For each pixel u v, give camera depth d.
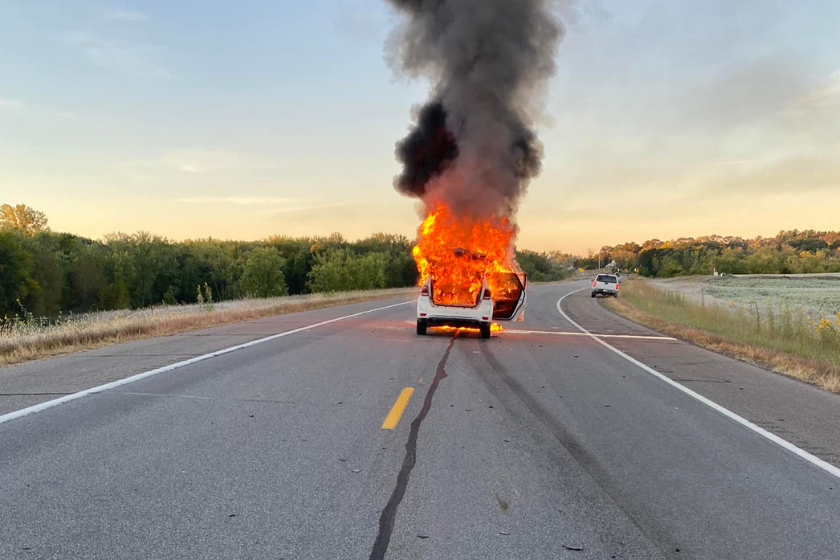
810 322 16.86
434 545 3.54
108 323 14.33
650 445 5.85
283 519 3.81
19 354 10.28
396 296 41.53
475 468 4.95
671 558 3.49
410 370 9.65
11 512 3.79
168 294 83.06
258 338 13.45
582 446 5.72
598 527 3.88
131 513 3.82
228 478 4.50
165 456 4.95
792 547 3.68
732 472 5.10
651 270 186.62
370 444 5.49
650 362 11.80
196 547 3.40
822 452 5.80
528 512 4.08
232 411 6.52
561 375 9.83
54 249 71.75
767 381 9.96
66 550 3.31
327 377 8.73
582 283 89.81
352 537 3.60
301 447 5.32
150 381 8.05
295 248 108.25
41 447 5.08
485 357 11.62
